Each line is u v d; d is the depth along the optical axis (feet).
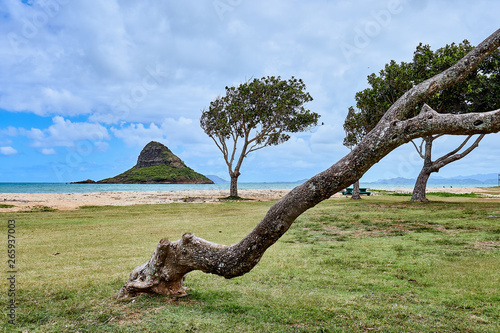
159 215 58.95
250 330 12.92
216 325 13.32
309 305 15.57
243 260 13.67
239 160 110.22
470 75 63.93
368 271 21.24
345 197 103.96
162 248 15.79
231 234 36.99
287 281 19.39
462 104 67.21
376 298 16.47
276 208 12.97
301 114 104.83
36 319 14.03
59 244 32.22
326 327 13.24
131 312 14.48
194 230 40.50
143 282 16.40
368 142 11.93
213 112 107.04
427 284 18.47
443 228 37.09
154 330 12.77
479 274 20.10
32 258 26.32
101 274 21.25
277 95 102.99
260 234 13.21
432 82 12.23
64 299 16.49
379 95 72.64
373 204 67.51
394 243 30.04
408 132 11.43
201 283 19.19
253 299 16.44
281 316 14.32
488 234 32.45
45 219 52.65
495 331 12.71
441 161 70.85
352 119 89.51
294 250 27.99
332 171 12.20
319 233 36.73
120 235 37.52
